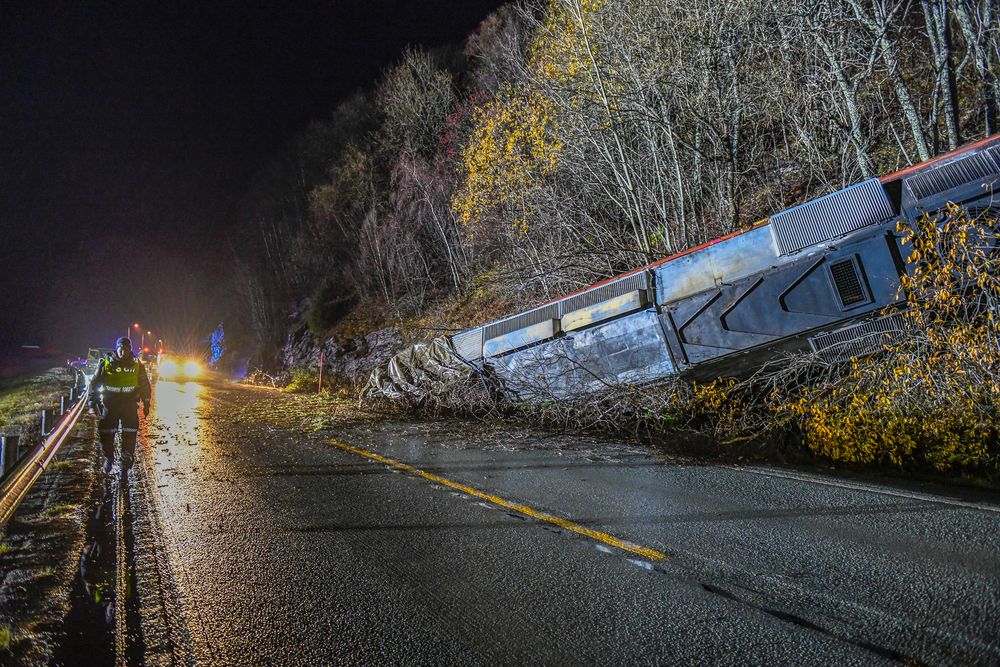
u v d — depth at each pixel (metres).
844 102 12.99
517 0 18.80
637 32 13.95
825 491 6.27
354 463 8.95
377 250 30.05
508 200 17.83
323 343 30.45
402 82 32.56
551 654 3.46
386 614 4.06
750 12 13.00
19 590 4.70
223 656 3.63
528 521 5.84
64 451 10.84
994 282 7.10
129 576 4.93
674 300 9.84
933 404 7.10
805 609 3.77
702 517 5.65
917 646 3.27
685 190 15.09
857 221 8.40
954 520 5.12
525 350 11.73
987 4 10.80
